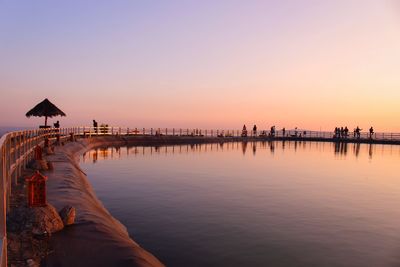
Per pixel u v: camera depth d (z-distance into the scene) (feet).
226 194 52.80
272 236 32.83
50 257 19.33
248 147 174.09
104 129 175.11
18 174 41.19
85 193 38.68
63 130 114.32
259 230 34.60
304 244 30.86
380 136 232.12
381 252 29.43
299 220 38.68
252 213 41.29
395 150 163.94
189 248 29.17
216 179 67.67
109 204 44.78
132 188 56.49
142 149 145.79
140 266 19.33
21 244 20.15
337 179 71.00
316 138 237.04
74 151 96.58
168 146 173.27
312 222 38.01
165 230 33.91
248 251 28.81
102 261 19.52
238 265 25.96
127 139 177.58
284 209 43.73
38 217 22.57
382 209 44.96
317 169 87.04
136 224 35.81
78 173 53.47
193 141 205.05
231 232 33.73
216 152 137.28
